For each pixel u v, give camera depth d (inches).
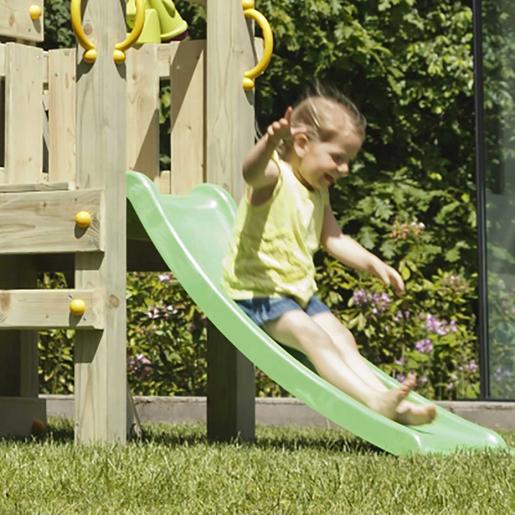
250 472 364.8
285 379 426.9
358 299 806.5
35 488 336.5
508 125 709.9
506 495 334.3
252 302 461.4
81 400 448.5
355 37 958.4
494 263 710.5
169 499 323.6
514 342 706.2
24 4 506.0
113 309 447.2
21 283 563.2
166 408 709.3
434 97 978.1
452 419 470.0
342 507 313.4
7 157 484.4
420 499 326.6
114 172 449.7
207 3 517.7
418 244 916.0
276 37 955.3
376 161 994.7
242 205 469.1
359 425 418.9
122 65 454.6
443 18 977.5
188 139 526.3
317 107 466.9
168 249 454.9
